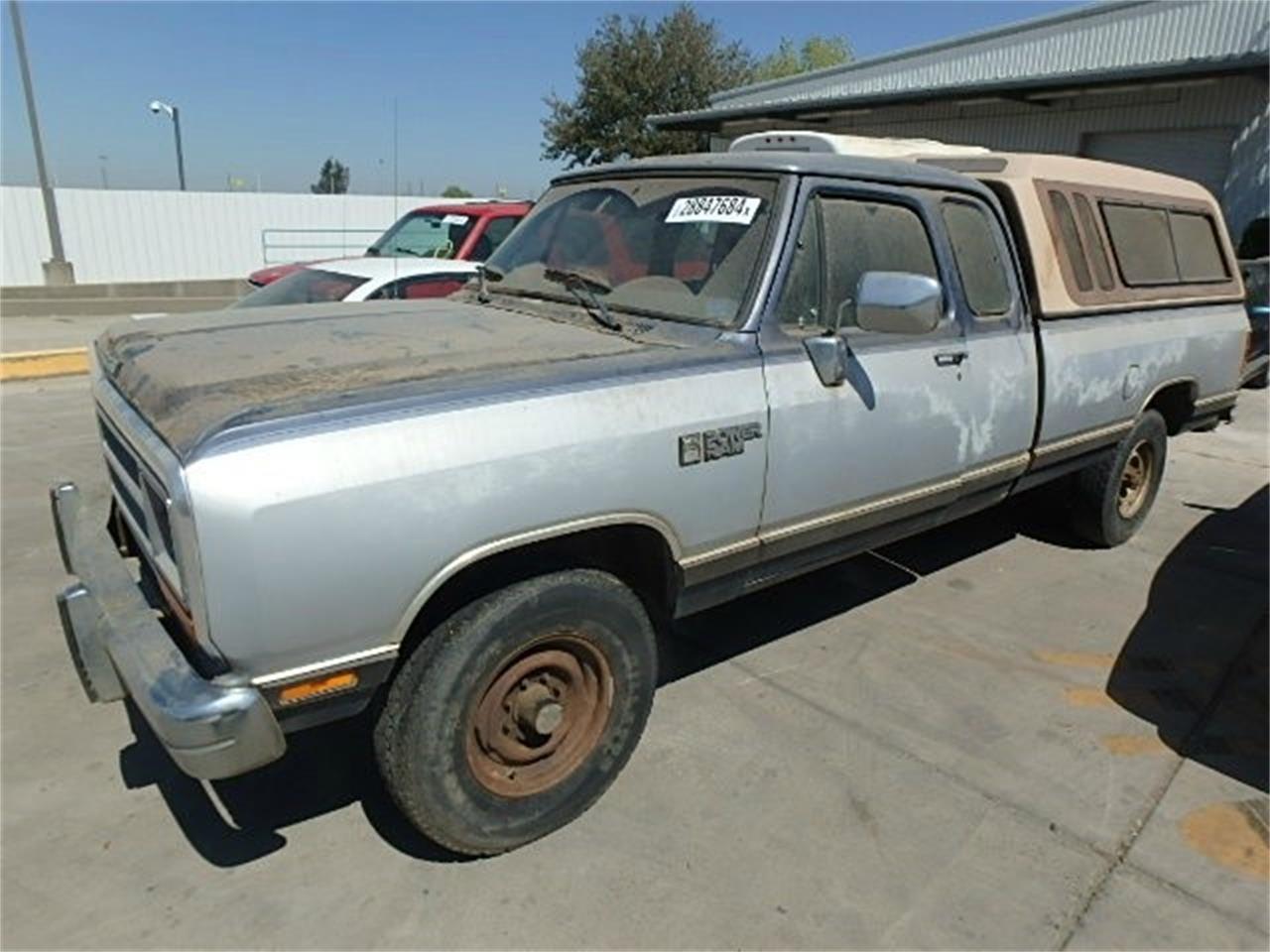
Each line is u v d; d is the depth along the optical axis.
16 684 3.27
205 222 21.78
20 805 2.64
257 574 1.90
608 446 2.37
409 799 2.33
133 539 2.83
